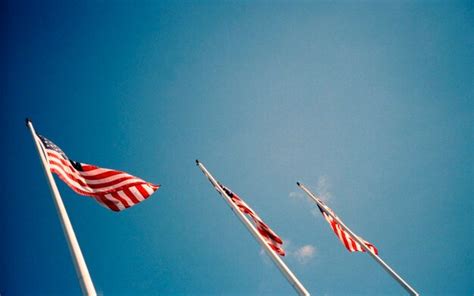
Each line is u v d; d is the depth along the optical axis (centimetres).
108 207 953
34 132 882
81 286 529
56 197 704
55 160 877
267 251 892
